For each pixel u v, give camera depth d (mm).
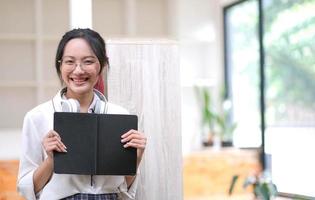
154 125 1898
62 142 1387
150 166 1882
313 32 4008
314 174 3879
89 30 1458
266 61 4590
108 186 1459
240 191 4145
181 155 1917
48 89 4922
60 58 1430
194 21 4977
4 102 4887
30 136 1449
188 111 4980
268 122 4531
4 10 4883
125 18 5152
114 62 1873
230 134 4781
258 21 4641
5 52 4883
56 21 5020
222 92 4938
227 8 5047
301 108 4160
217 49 5062
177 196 1901
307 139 4039
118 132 1420
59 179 1423
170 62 1921
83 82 1422
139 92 1896
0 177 3521
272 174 4324
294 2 4242
